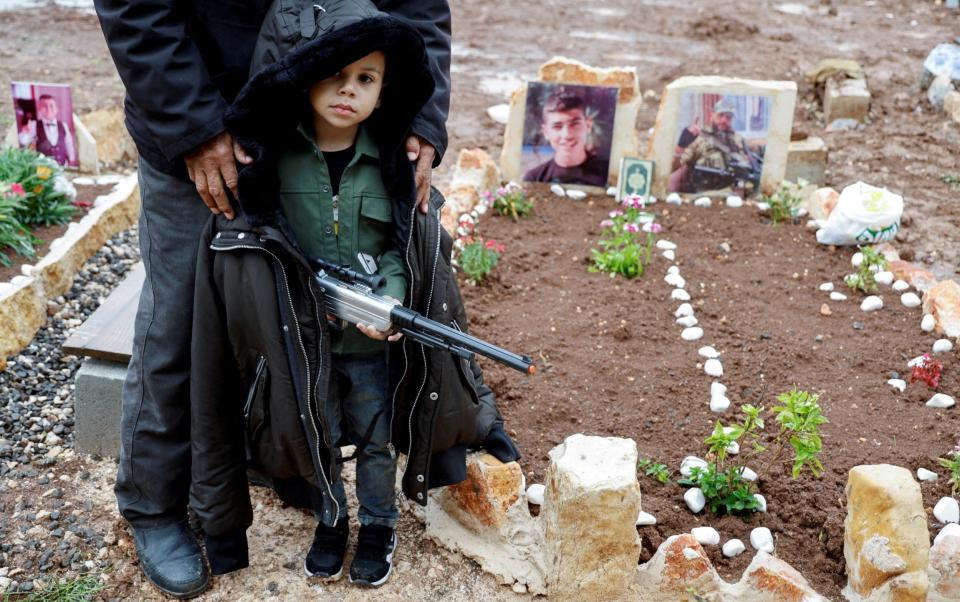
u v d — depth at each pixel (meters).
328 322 3.06
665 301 5.10
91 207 5.99
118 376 3.96
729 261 5.55
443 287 3.12
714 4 12.44
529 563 3.45
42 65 9.23
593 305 5.05
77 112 7.73
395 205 2.99
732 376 4.47
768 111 6.09
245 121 2.73
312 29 2.75
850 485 3.33
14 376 4.50
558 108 6.25
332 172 3.00
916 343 4.74
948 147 7.63
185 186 3.06
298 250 2.84
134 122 3.00
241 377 3.09
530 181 6.43
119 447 4.05
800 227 5.96
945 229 6.20
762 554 3.31
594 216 6.09
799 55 10.13
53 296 5.08
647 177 6.14
